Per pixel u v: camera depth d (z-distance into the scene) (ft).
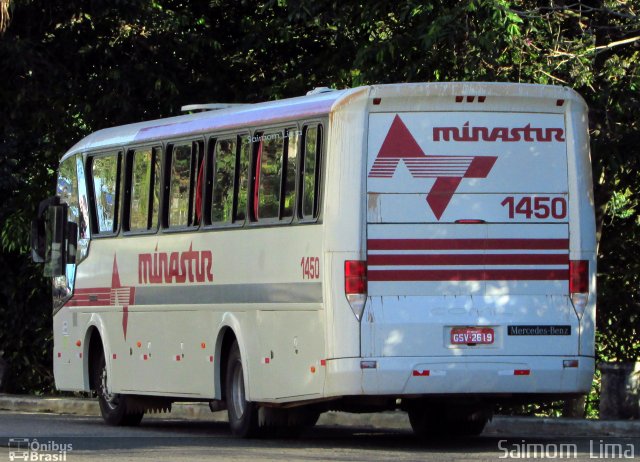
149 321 91.91
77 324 102.42
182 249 87.86
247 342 80.33
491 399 75.36
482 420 82.84
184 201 88.33
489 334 72.18
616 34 108.27
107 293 97.76
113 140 98.27
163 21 132.98
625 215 119.24
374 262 71.67
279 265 76.95
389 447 74.90
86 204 101.50
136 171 94.73
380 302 71.36
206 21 140.36
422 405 80.38
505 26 98.53
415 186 72.33
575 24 107.45
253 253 79.82
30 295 144.97
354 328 70.95
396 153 72.28
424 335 71.36
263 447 74.84
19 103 134.62
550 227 73.72
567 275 73.77
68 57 136.98
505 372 71.92
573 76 101.14
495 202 73.05
